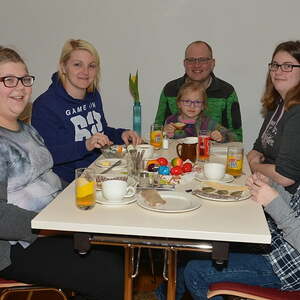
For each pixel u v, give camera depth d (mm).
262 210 1535
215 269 1642
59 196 1666
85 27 3707
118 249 1914
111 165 2133
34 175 1864
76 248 1438
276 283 1604
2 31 3787
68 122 2602
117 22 3670
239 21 3561
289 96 2115
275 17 3520
